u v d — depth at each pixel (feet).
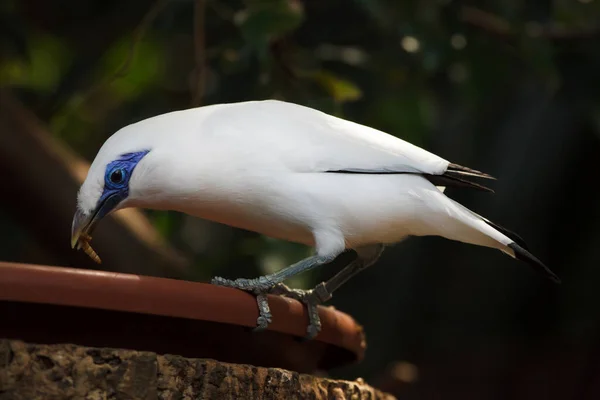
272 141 20.45
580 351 57.72
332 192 20.48
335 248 20.67
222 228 43.47
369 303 55.62
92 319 16.66
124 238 34.04
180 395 16.97
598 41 37.32
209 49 34.94
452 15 34.53
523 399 58.18
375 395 22.45
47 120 39.81
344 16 34.42
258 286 19.79
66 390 16.15
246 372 17.94
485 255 57.31
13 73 45.03
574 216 56.70
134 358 16.60
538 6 35.29
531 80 38.42
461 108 41.98
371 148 20.80
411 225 21.29
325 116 21.47
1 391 15.85
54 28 39.81
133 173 20.38
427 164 20.83
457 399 59.26
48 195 33.40
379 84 35.73
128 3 38.01
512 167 55.67
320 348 21.07
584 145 55.47
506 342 58.39
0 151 32.50
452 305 57.57
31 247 41.60
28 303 16.11
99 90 46.88
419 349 57.41
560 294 57.47
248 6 31.12
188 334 17.58
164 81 45.29
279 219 20.92
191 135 20.44
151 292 16.69
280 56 33.04
